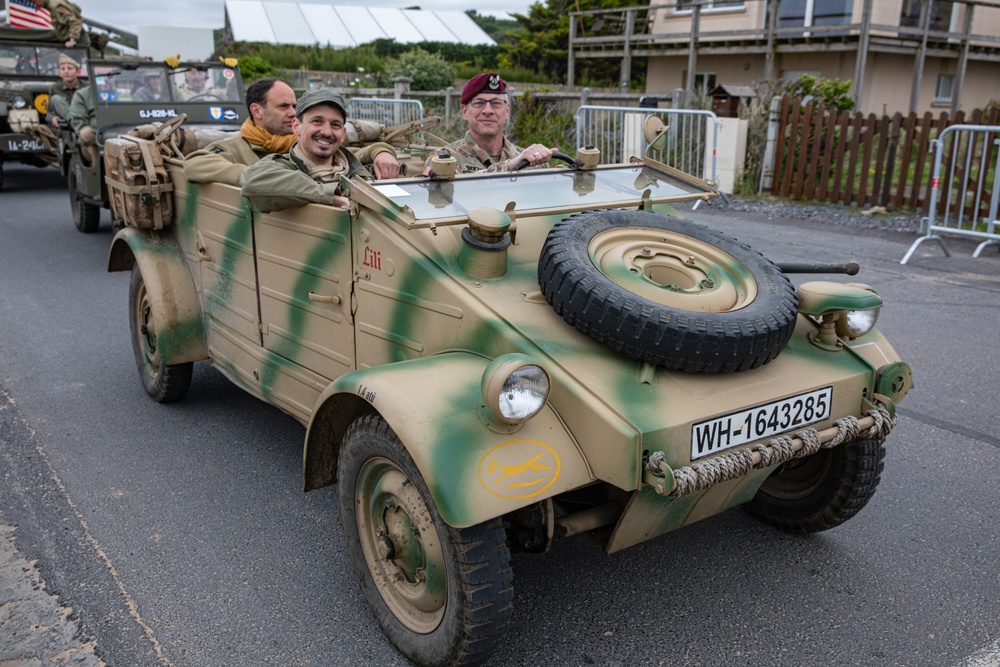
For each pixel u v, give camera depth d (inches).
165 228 192.2
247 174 139.5
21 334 254.1
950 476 167.2
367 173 164.7
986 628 121.9
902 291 287.1
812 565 137.9
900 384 122.1
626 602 128.3
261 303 156.5
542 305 116.0
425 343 122.0
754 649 117.6
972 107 820.6
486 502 94.3
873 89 725.3
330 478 130.6
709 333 104.0
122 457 174.7
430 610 110.4
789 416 111.6
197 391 211.9
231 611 124.8
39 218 445.4
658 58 851.4
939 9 730.2
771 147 470.6
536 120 574.6
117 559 137.8
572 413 103.3
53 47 522.9
